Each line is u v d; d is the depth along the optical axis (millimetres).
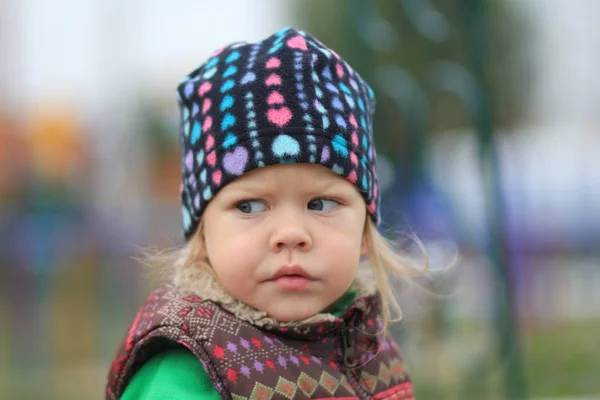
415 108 3266
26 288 6547
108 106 6965
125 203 6855
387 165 3219
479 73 3281
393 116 3244
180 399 1384
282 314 1441
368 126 1611
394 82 3238
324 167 1455
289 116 1439
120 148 6973
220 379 1378
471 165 3479
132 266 6723
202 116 1524
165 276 1765
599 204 8016
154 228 6746
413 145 3273
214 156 1474
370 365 1618
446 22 3400
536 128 8164
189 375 1418
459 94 3363
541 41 6480
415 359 3811
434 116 3701
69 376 5543
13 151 7020
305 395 1426
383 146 3205
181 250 1655
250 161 1427
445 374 3766
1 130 7023
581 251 7812
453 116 3826
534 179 8086
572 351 5348
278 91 1458
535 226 7680
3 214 6848
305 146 1430
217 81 1522
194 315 1434
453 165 3645
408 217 3252
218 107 1491
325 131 1454
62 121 7160
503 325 3342
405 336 3400
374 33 3105
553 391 4320
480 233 3609
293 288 1431
